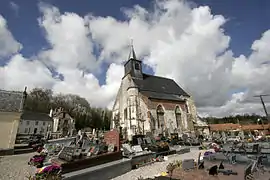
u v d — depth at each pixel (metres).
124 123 30.56
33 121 54.88
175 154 13.58
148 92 30.23
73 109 84.62
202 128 31.66
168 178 6.31
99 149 9.11
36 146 16.75
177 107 29.81
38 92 78.56
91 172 6.66
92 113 89.19
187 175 6.59
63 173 6.17
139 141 15.62
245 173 5.73
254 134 36.91
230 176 6.22
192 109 34.12
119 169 8.24
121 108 32.94
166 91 33.47
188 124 29.42
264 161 8.20
